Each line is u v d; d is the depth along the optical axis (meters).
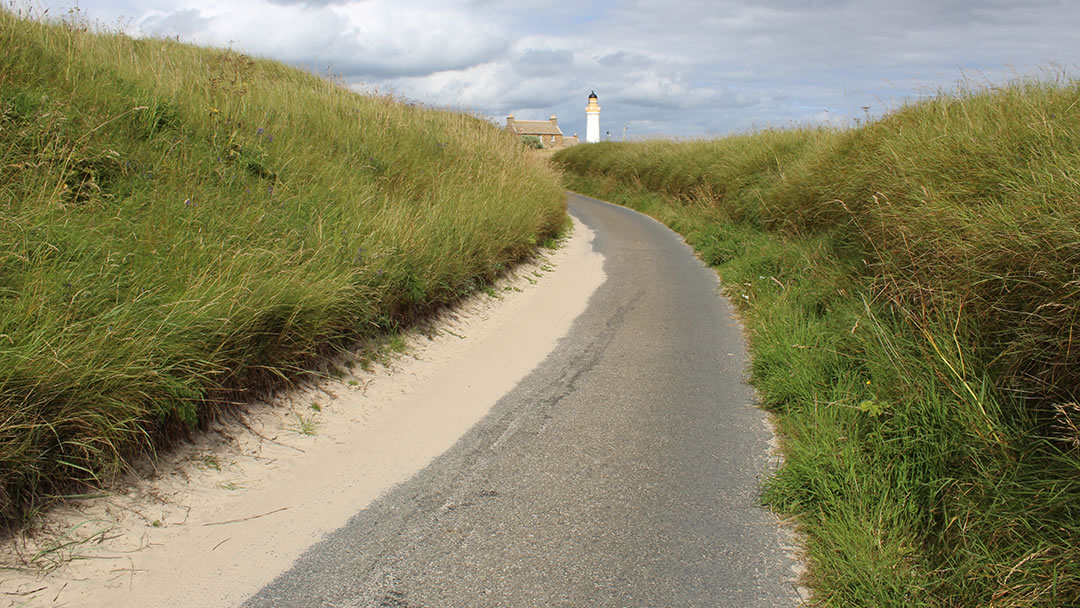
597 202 23.30
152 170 5.44
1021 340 3.51
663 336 6.76
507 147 14.05
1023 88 7.45
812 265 7.52
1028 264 3.71
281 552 2.99
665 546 3.11
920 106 8.86
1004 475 2.99
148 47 9.38
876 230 6.38
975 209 4.82
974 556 2.70
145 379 3.35
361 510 3.39
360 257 5.50
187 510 3.20
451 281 6.79
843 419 4.08
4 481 2.75
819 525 3.23
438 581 2.82
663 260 11.31
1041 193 4.12
